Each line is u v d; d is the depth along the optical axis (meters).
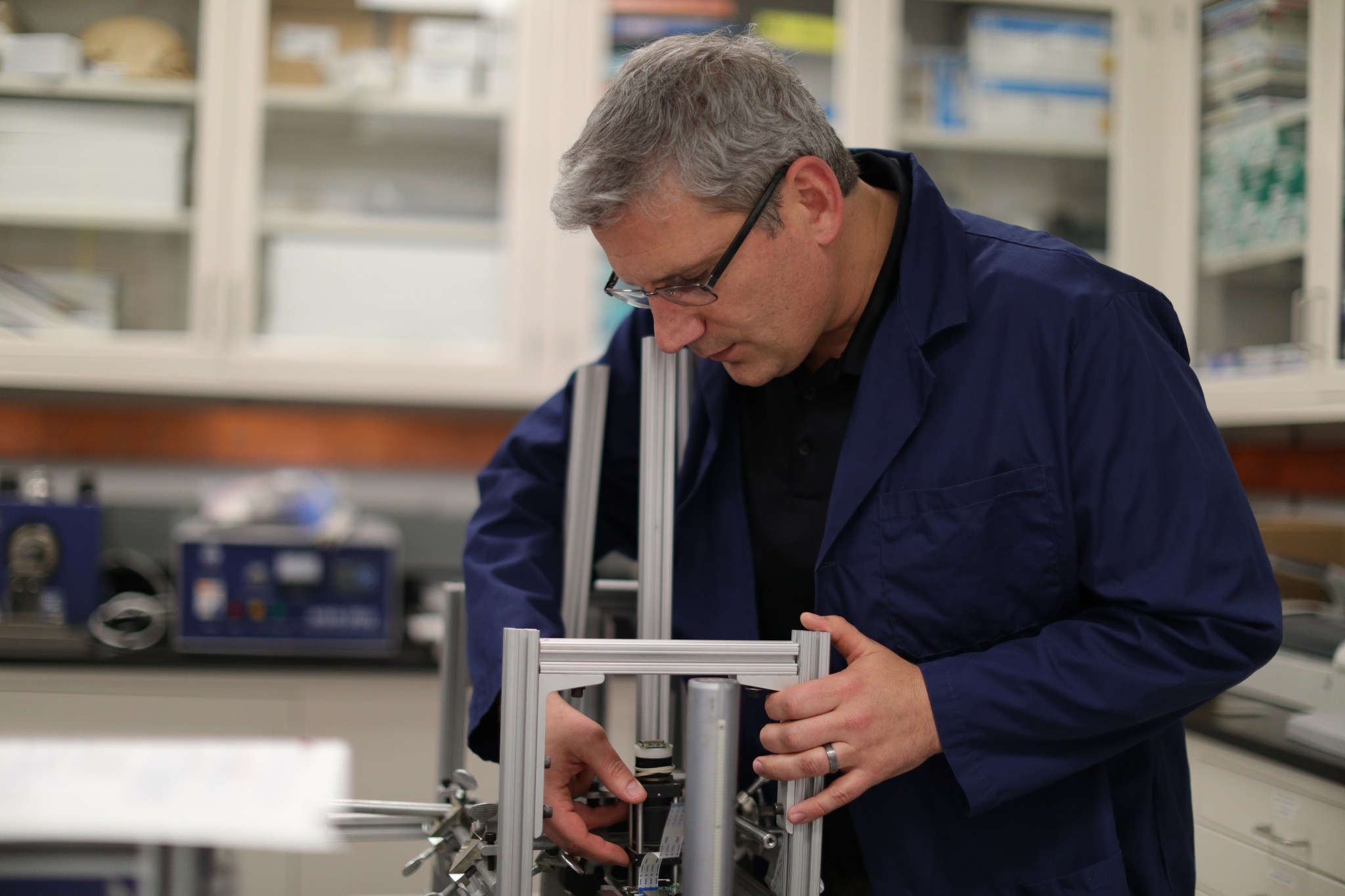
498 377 2.36
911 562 0.96
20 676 2.04
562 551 1.19
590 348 2.38
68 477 2.56
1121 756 1.02
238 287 2.30
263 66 2.34
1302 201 2.02
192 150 2.36
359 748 2.14
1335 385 1.91
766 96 0.88
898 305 0.99
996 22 2.48
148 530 2.52
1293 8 2.10
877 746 0.83
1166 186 2.39
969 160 2.54
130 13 2.35
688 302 0.88
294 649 2.16
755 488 1.12
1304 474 2.41
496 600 1.03
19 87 2.28
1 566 2.18
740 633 1.08
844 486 0.97
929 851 0.97
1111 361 0.93
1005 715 0.86
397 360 2.34
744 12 2.44
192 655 2.08
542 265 2.37
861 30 2.41
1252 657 0.88
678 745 1.11
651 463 0.98
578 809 0.98
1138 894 1.01
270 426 2.60
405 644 2.24
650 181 0.83
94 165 2.32
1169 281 2.37
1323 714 1.51
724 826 0.75
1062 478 0.93
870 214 1.01
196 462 2.58
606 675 0.79
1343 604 1.91
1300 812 1.43
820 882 0.84
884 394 0.98
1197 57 2.31
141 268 2.37
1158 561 0.88
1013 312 0.97
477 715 0.99
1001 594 0.96
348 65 2.37
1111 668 0.86
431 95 2.40
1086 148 2.49
